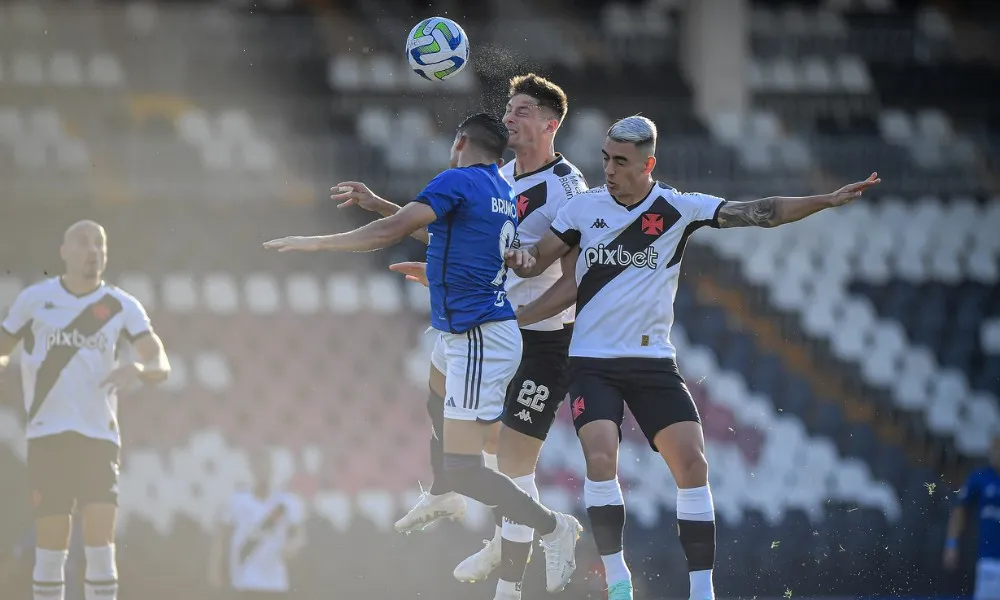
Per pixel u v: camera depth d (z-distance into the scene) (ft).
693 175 195.72
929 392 182.50
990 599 114.21
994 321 194.39
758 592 145.69
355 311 180.34
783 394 177.17
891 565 149.79
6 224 181.47
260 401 166.20
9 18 213.46
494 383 62.18
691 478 62.64
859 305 192.85
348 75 222.89
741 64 223.92
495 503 62.90
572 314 72.54
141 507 146.82
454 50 69.56
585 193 65.36
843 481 163.32
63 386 75.41
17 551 102.42
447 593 138.51
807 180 203.21
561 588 65.77
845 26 242.78
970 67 238.27
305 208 189.47
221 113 210.59
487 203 61.67
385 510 149.07
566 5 245.86
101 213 184.85
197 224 186.91
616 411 63.26
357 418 165.68
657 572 144.46
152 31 218.18
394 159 203.31
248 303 179.01
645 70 231.71
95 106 208.33
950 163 207.31
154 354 78.18
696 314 189.16
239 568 113.39
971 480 117.19
